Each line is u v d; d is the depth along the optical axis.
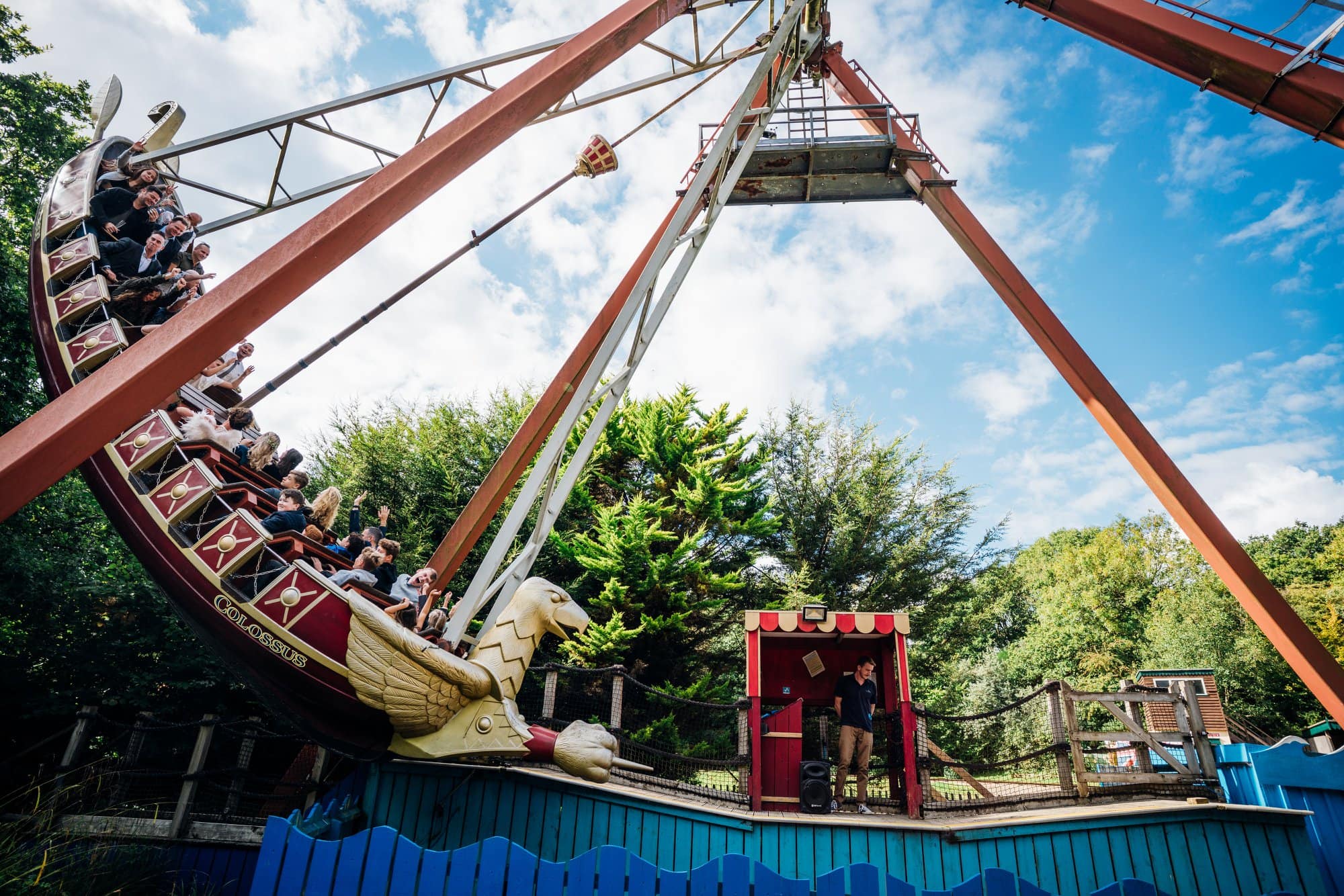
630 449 26.03
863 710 11.10
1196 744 9.43
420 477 24.09
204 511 7.86
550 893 4.95
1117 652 38.94
